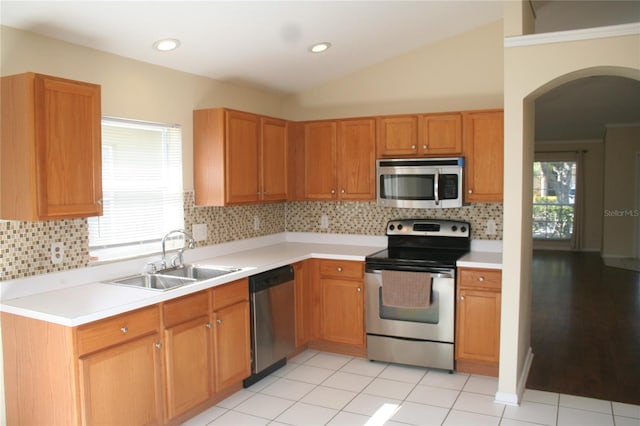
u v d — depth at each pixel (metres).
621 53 2.91
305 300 4.20
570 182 10.50
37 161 2.45
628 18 4.37
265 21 3.22
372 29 3.73
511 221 3.24
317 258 4.22
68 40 2.95
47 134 2.49
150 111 3.52
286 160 4.48
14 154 2.50
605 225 9.34
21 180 2.49
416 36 4.08
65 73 2.96
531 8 3.67
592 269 8.30
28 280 2.72
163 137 3.66
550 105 7.12
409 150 4.17
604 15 4.28
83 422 2.34
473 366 3.79
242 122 3.91
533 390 3.50
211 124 3.78
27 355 2.48
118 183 3.31
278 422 3.03
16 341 2.52
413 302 3.76
